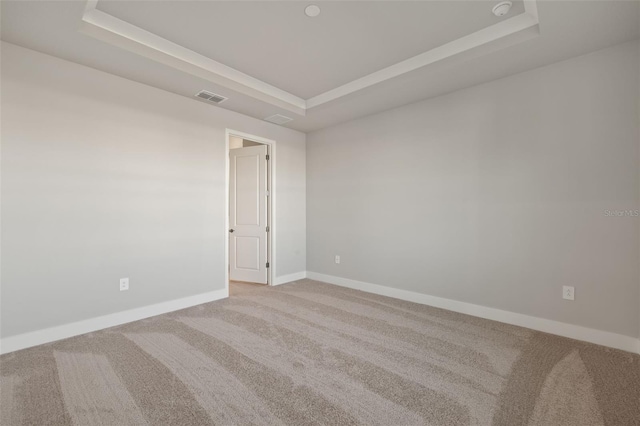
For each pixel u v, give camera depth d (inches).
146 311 120.3
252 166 178.5
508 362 84.8
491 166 117.7
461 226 126.0
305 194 192.9
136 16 88.3
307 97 152.7
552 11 76.8
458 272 127.1
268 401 67.8
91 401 67.4
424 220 137.6
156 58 100.9
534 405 66.3
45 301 96.8
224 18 89.0
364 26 93.2
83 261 104.7
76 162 103.2
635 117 89.9
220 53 109.7
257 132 163.5
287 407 65.8
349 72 125.1
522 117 110.1
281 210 177.9
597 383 74.4
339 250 173.9
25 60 93.4
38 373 78.5
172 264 128.6
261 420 61.8
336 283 175.2
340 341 98.3
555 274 103.9
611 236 93.9
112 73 110.1
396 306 134.5
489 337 101.3
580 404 66.6
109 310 110.6
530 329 108.0
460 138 125.7
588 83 97.0
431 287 135.6
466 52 101.2
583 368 81.4
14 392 70.5
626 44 90.9
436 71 108.7
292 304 137.3
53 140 98.4
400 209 146.2
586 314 98.3
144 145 120.0
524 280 110.4
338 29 94.7
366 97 133.0
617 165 92.8
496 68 106.6
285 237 180.4
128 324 112.9
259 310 129.0
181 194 131.6
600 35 87.0
